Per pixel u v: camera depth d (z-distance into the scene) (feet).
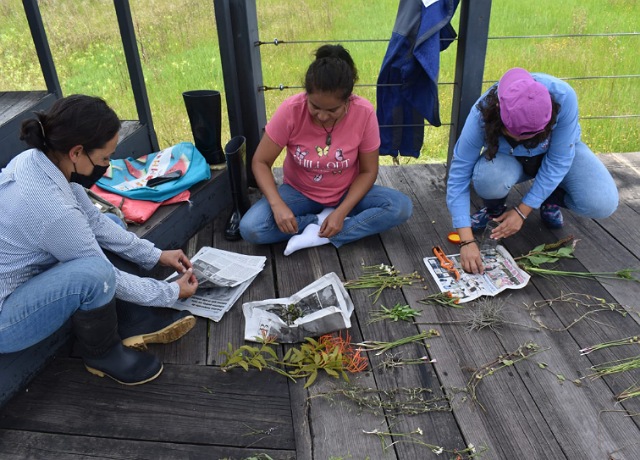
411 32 8.10
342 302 7.04
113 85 15.58
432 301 7.15
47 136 4.96
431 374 6.07
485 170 7.71
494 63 17.30
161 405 5.77
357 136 7.64
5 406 5.78
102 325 5.60
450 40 8.96
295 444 5.32
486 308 6.87
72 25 19.48
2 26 18.97
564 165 7.16
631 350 6.28
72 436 5.45
